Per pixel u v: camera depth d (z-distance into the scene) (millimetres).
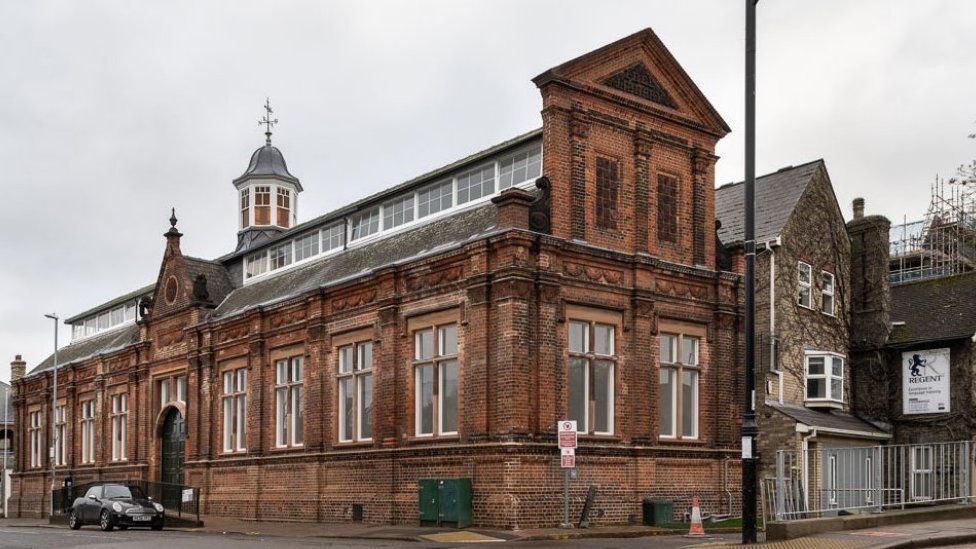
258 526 27172
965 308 32781
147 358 39312
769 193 33844
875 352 33469
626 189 25375
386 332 25797
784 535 17781
